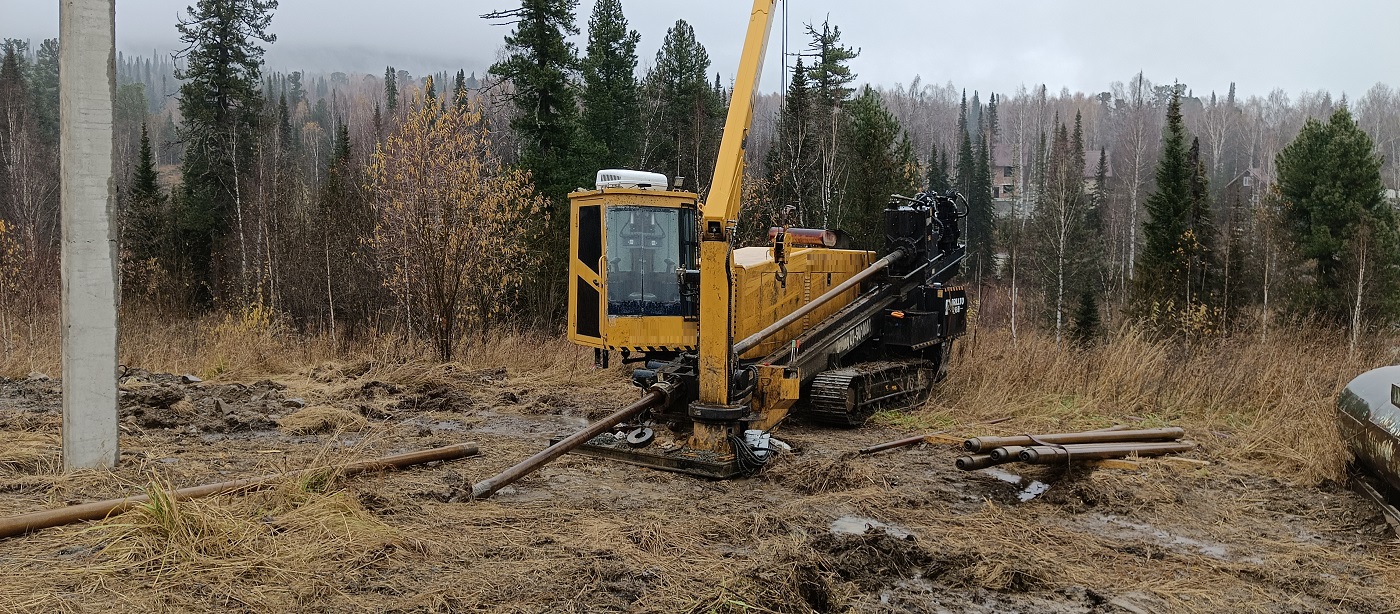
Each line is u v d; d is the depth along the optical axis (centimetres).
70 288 620
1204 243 3569
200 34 3669
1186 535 582
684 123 4266
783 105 3262
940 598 460
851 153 3022
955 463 728
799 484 672
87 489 586
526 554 487
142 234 3462
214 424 864
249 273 3212
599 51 4016
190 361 1377
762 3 799
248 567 440
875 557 491
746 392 764
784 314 969
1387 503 610
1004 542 547
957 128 10175
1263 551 554
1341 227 3253
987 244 5597
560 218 2458
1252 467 754
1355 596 478
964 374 1143
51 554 455
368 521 520
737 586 434
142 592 411
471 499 596
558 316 2320
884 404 1001
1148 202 3603
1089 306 3025
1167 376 1057
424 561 471
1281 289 3281
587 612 411
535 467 632
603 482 679
